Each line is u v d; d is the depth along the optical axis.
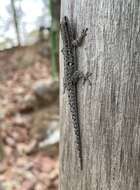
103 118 0.23
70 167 0.25
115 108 0.22
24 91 0.75
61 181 0.26
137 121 0.22
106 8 0.21
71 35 0.23
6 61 0.86
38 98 0.69
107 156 0.23
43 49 0.86
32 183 0.54
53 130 0.62
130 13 0.21
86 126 0.23
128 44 0.21
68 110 0.25
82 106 0.23
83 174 0.24
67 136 0.25
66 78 0.24
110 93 0.22
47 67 0.84
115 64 0.22
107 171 0.23
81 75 0.23
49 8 0.45
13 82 0.79
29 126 0.65
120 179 0.23
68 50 0.24
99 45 0.22
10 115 0.68
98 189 0.24
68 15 0.23
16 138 0.62
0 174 0.55
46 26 0.47
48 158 0.59
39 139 0.62
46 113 0.66
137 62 0.21
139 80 0.21
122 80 0.22
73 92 0.24
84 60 0.23
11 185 0.53
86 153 0.24
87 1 0.22
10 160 0.58
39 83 0.71
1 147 0.60
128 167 0.23
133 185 0.23
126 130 0.22
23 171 0.56
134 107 0.22
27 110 0.68
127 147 0.22
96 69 0.22
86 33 0.22
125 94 0.22
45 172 0.56
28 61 0.86
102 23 0.21
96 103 0.23
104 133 0.23
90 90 0.23
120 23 0.21
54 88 0.68
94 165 0.24
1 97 0.73
